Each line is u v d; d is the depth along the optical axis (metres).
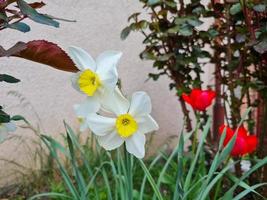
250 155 1.09
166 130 1.59
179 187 0.81
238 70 1.11
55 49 0.69
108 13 1.40
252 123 1.14
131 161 0.83
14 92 1.18
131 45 1.47
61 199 1.06
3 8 0.68
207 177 0.87
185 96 1.03
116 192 0.88
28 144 1.24
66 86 1.33
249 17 1.02
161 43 1.21
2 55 0.66
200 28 1.57
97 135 0.73
